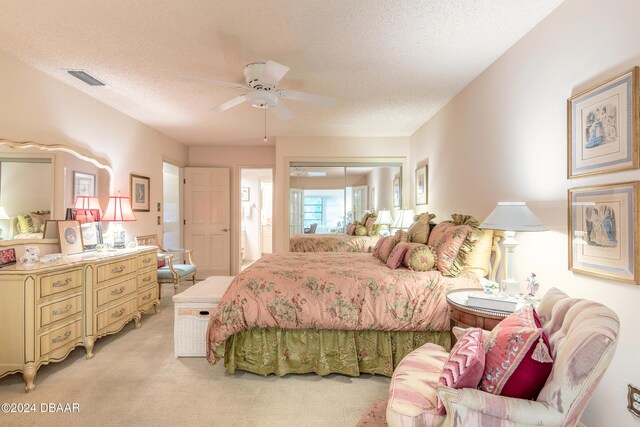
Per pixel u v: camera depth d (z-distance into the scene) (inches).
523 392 48.6
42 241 112.7
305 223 214.8
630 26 60.1
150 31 87.8
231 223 245.4
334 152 213.2
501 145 103.1
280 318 93.7
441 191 154.6
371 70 112.8
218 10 78.7
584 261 70.4
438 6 77.8
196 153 246.5
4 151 101.0
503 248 102.3
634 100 58.3
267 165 247.3
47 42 93.6
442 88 129.5
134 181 170.4
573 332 47.5
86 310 107.1
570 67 74.5
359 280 97.3
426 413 50.7
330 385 92.3
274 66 85.9
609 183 64.2
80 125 130.7
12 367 86.7
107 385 90.9
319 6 77.4
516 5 77.8
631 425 59.4
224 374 97.7
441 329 93.8
